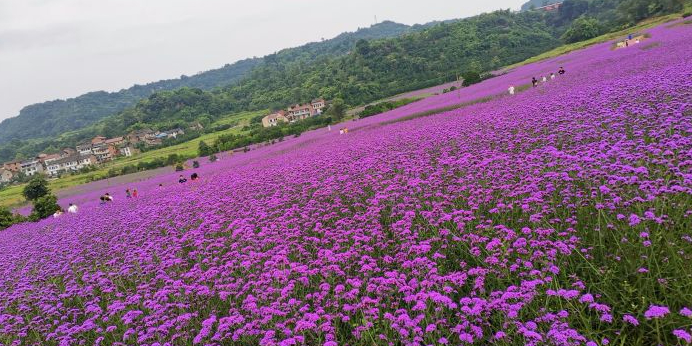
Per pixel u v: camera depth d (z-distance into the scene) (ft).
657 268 18.19
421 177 44.60
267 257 32.83
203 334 23.02
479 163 40.60
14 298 36.63
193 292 29.86
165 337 25.50
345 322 23.24
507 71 285.02
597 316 17.70
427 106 180.24
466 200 33.96
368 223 35.76
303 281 26.30
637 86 57.98
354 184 48.11
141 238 49.90
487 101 124.16
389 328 20.77
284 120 411.54
